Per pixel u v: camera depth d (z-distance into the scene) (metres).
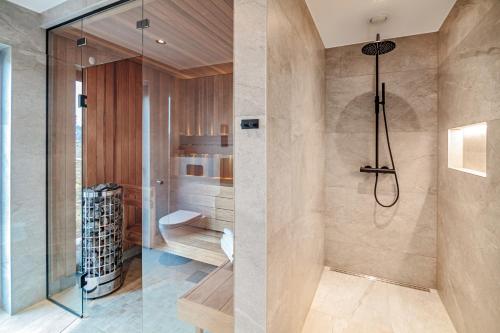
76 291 2.03
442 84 1.89
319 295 2.01
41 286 2.07
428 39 2.04
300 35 1.47
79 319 1.87
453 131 1.74
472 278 1.37
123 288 2.28
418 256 2.15
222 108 1.73
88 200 2.16
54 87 2.09
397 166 2.19
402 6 1.64
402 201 2.19
